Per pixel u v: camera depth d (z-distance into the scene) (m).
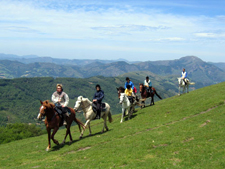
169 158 11.06
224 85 33.81
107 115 19.72
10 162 14.14
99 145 15.38
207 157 10.49
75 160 12.88
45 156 14.37
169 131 15.86
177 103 26.75
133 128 18.89
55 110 15.29
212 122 15.99
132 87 24.16
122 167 10.62
